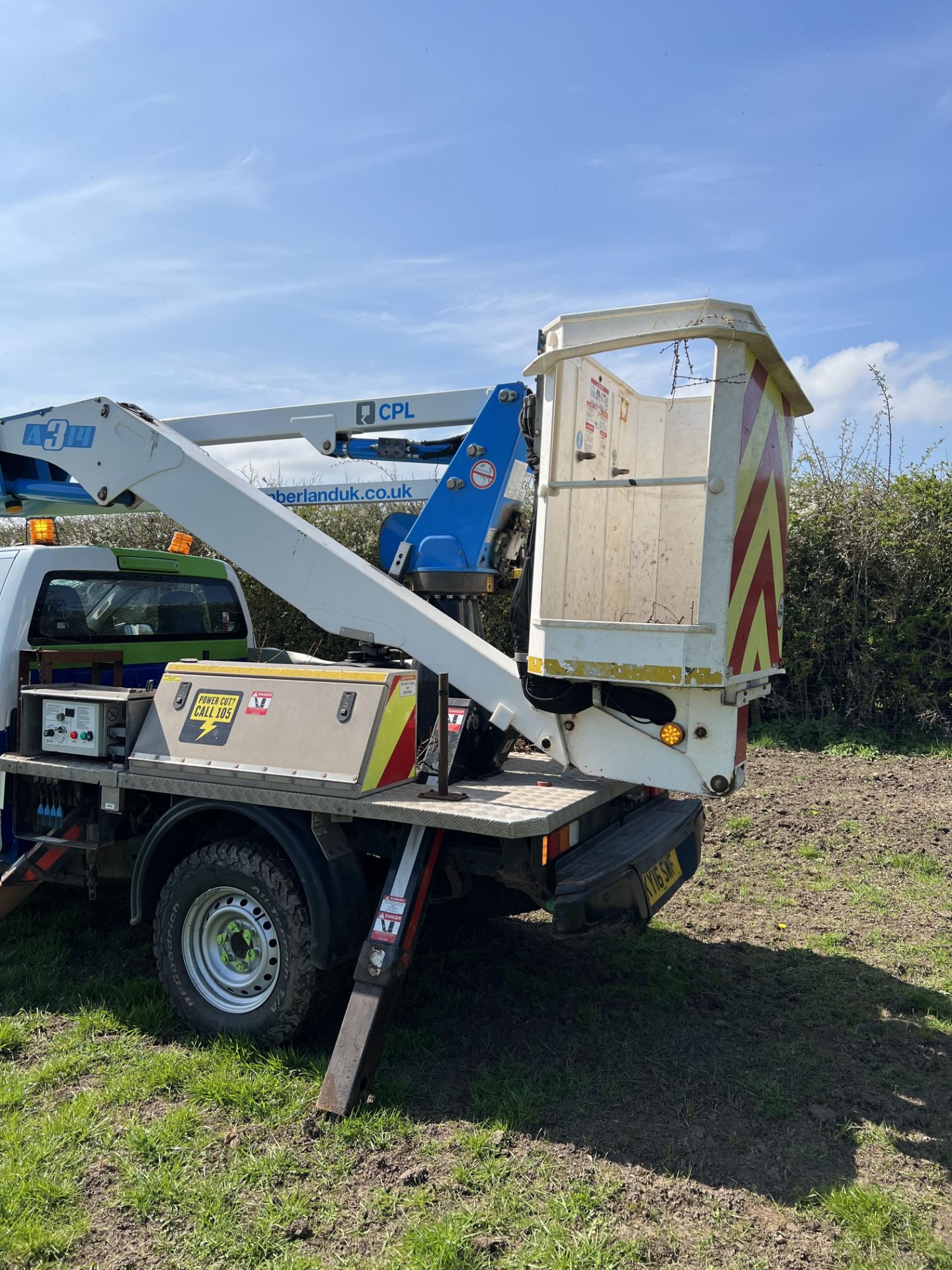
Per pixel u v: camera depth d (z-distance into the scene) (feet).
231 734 12.02
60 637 15.67
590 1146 9.84
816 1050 12.09
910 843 21.22
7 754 14.03
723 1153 9.77
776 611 12.52
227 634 20.04
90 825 13.70
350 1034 10.46
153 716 12.76
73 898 17.43
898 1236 8.51
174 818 12.35
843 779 27.22
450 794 11.20
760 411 11.30
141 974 14.30
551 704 11.64
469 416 15.62
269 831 11.55
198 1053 11.60
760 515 11.48
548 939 15.99
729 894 18.31
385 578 13.67
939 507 31.89
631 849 12.51
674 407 14.28
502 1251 8.25
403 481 18.31
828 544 32.73
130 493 16.15
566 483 11.32
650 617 14.26
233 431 17.06
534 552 12.05
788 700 33.96
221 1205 8.79
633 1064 11.69
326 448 16.53
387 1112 10.27
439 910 13.99
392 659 14.37
